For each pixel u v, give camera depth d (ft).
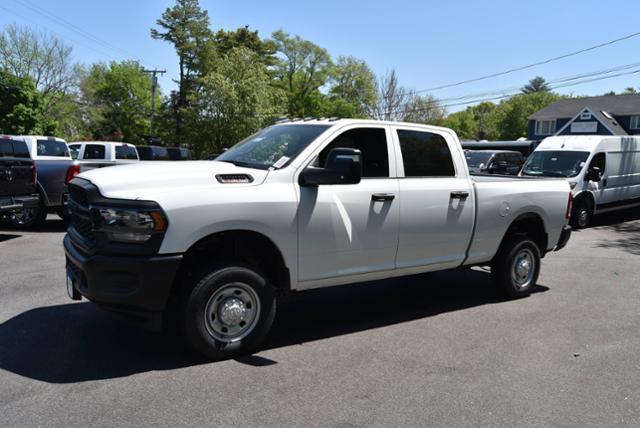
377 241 16.33
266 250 14.92
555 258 29.78
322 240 15.20
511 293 20.56
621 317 18.58
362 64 231.50
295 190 14.74
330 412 11.39
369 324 17.48
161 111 179.01
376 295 21.07
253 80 136.15
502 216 19.58
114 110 234.79
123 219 12.69
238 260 14.10
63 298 19.27
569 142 47.37
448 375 13.42
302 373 13.37
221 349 13.85
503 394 12.41
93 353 14.32
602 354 15.02
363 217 15.89
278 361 14.14
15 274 22.67
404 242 16.97
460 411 11.55
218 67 141.38
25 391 12.00
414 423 11.01
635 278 24.81
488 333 16.70
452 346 15.51
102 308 13.25
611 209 47.47
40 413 11.02
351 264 16.03
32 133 135.44
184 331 13.47
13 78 136.15
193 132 138.21
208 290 13.48
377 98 185.16
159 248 12.78
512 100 282.97
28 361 13.70
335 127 15.93
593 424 11.13
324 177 14.26
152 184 13.34
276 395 12.11
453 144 18.61
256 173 14.53
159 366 13.55
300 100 225.15
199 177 13.82
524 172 48.14
